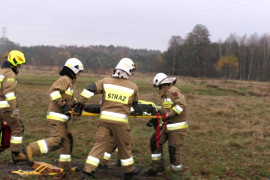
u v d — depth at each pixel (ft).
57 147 15.84
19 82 76.54
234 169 20.94
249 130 32.96
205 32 225.97
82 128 32.19
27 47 335.88
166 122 17.89
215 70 223.71
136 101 16.11
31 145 15.25
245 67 259.19
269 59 256.52
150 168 18.92
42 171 16.06
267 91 85.30
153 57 310.24
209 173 20.08
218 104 53.31
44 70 145.07
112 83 15.48
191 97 61.67
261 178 19.57
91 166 15.11
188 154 24.39
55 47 337.11
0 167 16.88
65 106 15.47
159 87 18.30
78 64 16.16
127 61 15.85
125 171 15.92
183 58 229.45
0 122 17.20
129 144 15.83
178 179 17.52
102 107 15.49
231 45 274.57
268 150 26.14
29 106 43.47
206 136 30.76
